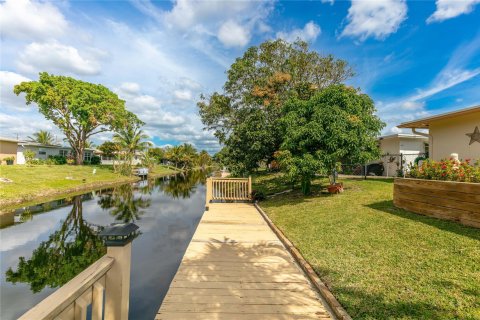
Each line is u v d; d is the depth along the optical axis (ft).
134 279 13.50
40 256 17.85
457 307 7.16
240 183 33.35
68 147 119.03
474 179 13.62
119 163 99.81
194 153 203.21
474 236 11.33
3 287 13.41
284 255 13.24
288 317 7.79
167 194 52.37
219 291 9.45
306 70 51.06
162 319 7.68
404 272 9.39
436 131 31.37
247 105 50.26
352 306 7.80
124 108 109.81
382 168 49.47
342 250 12.20
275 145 32.78
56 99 91.81
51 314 3.39
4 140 84.53
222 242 15.62
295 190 34.78
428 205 15.06
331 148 22.95
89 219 29.04
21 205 38.11
